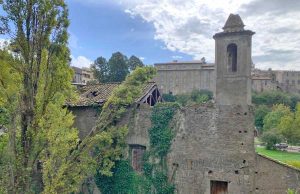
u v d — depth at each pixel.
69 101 24.80
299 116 61.56
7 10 13.41
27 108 13.94
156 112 21.86
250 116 19.19
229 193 19.36
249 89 19.61
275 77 123.88
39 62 14.12
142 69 22.55
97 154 22.16
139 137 22.25
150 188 21.48
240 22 19.61
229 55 20.19
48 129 15.57
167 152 21.25
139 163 22.30
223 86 19.86
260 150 58.59
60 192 17.50
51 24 14.12
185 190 20.52
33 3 13.69
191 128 20.64
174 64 104.50
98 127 22.12
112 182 22.48
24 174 14.01
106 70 73.25
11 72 13.74
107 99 23.56
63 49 14.63
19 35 13.57
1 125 17.28
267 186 19.27
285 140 62.47
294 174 19.25
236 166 19.25
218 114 19.92
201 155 20.23
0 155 16.27
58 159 18.23
